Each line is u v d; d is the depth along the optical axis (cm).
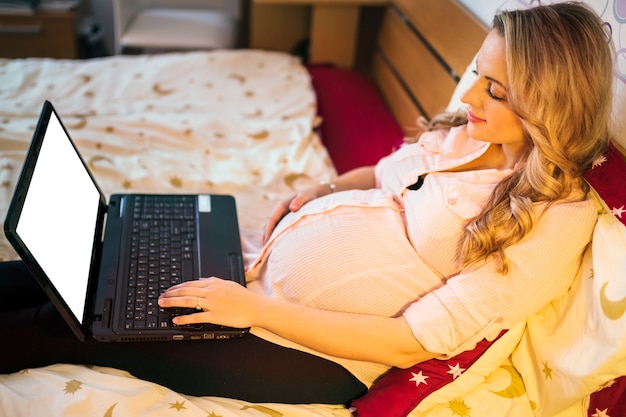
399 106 201
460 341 98
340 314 100
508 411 102
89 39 287
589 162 96
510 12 93
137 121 168
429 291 104
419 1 189
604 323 91
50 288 85
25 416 89
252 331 104
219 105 186
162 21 253
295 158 165
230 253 117
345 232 108
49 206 94
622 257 91
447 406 102
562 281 96
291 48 269
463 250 97
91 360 100
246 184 152
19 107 168
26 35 256
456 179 105
